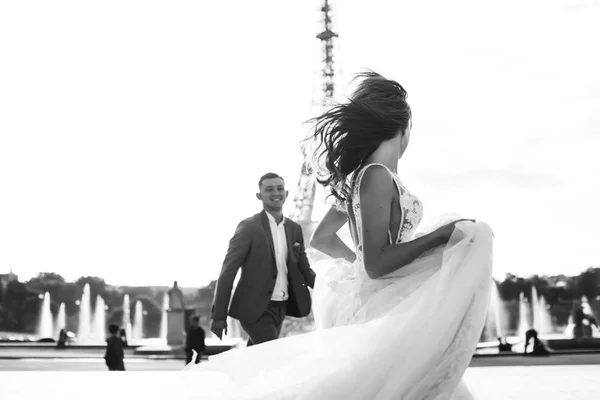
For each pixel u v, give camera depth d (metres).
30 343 76.25
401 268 4.43
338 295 4.68
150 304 118.00
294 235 9.72
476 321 4.24
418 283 4.38
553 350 51.94
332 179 4.67
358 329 4.28
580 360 35.03
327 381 4.14
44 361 44.94
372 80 4.71
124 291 118.25
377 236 4.41
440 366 4.19
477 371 13.23
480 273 4.26
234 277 9.42
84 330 115.62
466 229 4.32
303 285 9.66
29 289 115.56
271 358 4.48
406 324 4.19
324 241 5.07
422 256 4.44
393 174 4.55
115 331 23.03
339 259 5.03
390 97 4.63
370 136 4.55
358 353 4.19
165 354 58.72
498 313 108.00
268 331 9.45
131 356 57.09
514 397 8.48
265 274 9.46
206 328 113.00
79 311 116.12
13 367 33.19
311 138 4.69
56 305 116.06
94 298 117.31
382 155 4.59
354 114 4.55
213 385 4.56
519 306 108.25
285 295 9.60
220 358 4.54
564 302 108.31
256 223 9.59
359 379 4.13
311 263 5.16
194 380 4.57
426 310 4.20
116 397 9.37
